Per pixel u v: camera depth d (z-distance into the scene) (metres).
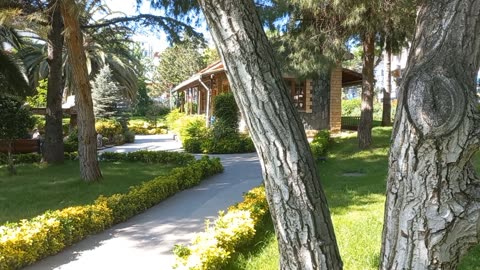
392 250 1.87
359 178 9.34
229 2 1.95
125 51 17.83
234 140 16.62
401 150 1.81
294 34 12.39
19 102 12.04
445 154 1.72
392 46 13.71
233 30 1.96
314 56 12.02
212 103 20.17
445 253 1.78
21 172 12.19
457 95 1.68
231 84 2.05
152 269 4.63
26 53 29.20
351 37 12.95
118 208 6.63
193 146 16.94
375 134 15.87
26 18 9.19
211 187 9.39
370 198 7.23
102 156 14.77
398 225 1.84
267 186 2.12
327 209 2.16
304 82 19.41
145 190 7.57
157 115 44.16
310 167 2.09
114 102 24.80
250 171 11.64
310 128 19.55
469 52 1.77
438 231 1.76
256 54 1.98
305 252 2.09
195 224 6.46
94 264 4.84
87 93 10.02
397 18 10.46
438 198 1.75
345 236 5.04
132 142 24.02
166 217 6.93
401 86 1.85
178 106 46.38
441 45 1.79
